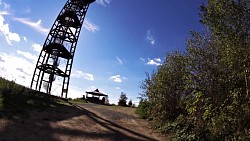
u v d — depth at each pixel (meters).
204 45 11.91
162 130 14.04
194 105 11.47
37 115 12.80
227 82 10.54
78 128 11.87
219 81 10.90
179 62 14.80
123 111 24.20
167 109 15.83
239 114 9.02
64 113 15.38
